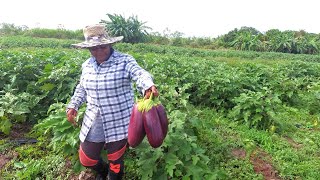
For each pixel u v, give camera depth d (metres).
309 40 31.72
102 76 3.19
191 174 3.82
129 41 31.52
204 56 22.33
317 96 7.82
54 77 6.13
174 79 7.60
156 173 3.91
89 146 3.46
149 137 2.88
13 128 5.48
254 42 29.91
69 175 4.15
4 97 5.41
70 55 8.97
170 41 31.75
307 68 11.10
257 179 4.35
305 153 5.32
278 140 5.68
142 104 2.90
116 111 3.29
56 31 30.77
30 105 5.62
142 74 3.05
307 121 7.05
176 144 4.06
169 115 4.62
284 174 4.53
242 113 6.48
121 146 3.42
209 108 7.25
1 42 21.05
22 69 6.49
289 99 8.16
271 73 9.57
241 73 8.74
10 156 4.59
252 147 5.17
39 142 4.88
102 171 3.81
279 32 33.16
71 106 3.52
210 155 4.84
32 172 4.12
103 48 3.11
